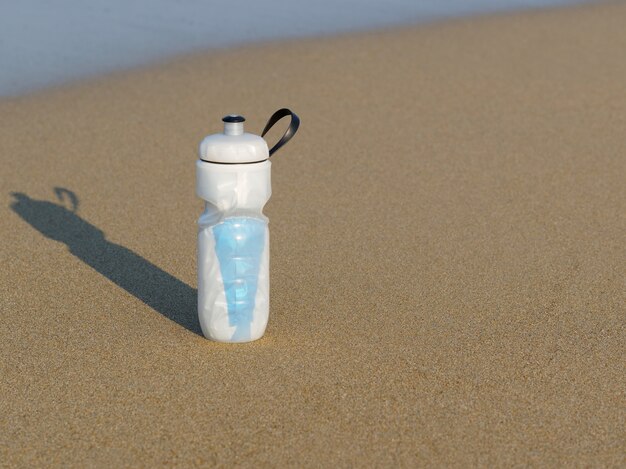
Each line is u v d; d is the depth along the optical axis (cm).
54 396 150
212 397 150
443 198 212
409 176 223
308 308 171
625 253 190
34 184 219
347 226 200
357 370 155
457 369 156
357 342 161
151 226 201
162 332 164
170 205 210
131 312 170
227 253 156
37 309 171
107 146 238
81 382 153
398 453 141
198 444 142
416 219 203
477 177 223
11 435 143
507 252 190
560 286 178
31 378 154
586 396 151
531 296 175
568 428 145
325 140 242
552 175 224
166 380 153
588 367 157
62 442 142
